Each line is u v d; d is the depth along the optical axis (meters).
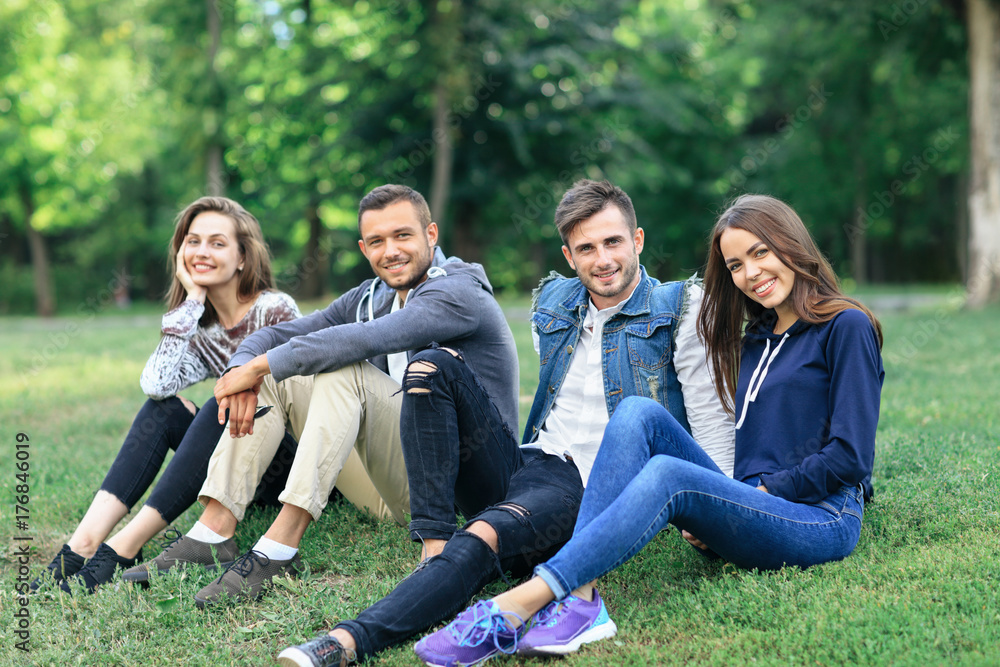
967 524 2.64
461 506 2.66
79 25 21.73
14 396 6.93
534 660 2.06
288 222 23.27
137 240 30.31
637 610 2.27
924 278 30.97
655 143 24.45
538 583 2.05
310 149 20.20
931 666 1.78
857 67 17.36
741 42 21.34
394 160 19.33
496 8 18.16
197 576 2.58
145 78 19.05
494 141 20.06
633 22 22.64
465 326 2.77
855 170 24.55
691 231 25.91
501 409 2.85
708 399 2.61
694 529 2.21
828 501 2.34
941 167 24.52
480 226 22.56
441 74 17.30
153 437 2.95
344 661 2.00
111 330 14.55
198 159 17.80
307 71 19.09
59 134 22.72
